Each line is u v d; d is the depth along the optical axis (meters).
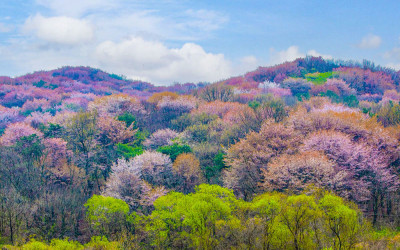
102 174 69.00
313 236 32.22
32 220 48.25
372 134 58.75
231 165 57.69
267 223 32.72
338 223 31.05
